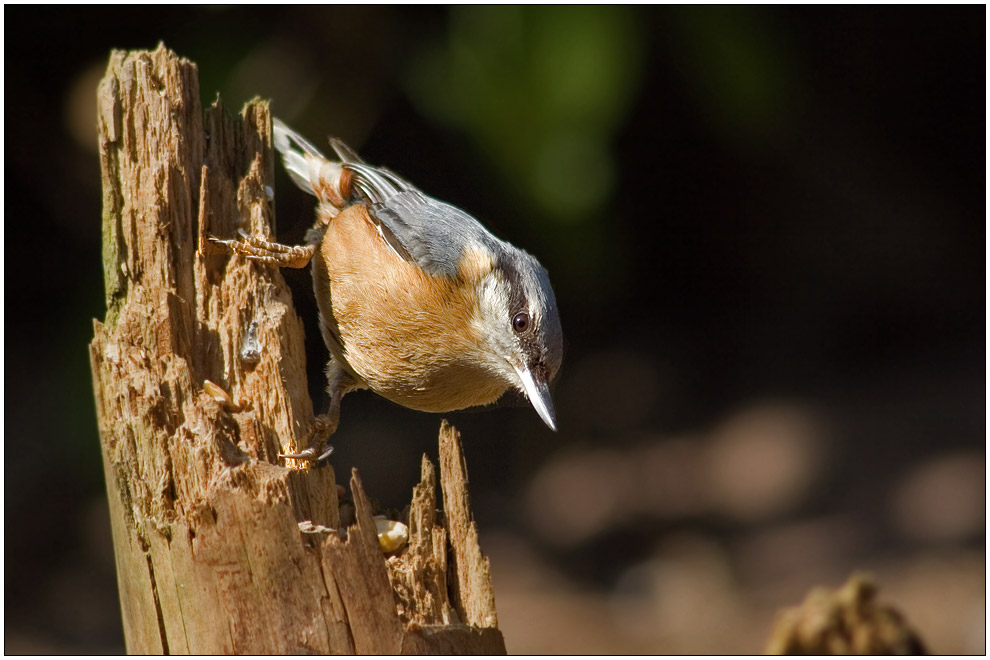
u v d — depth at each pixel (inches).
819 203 645.3
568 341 642.2
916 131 635.5
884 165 642.2
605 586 473.1
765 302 665.0
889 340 639.8
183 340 205.3
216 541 175.6
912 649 212.4
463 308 254.1
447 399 271.1
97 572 459.2
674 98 568.7
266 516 173.9
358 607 175.9
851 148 629.6
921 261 649.0
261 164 223.0
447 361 260.4
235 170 220.5
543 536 516.7
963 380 590.9
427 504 214.4
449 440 215.8
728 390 622.2
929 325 641.0
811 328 649.0
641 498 537.6
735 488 534.9
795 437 561.9
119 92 208.4
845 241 652.1
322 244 264.5
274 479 175.2
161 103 208.7
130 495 185.6
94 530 478.0
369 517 177.6
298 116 476.4
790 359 635.5
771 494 522.9
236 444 196.1
